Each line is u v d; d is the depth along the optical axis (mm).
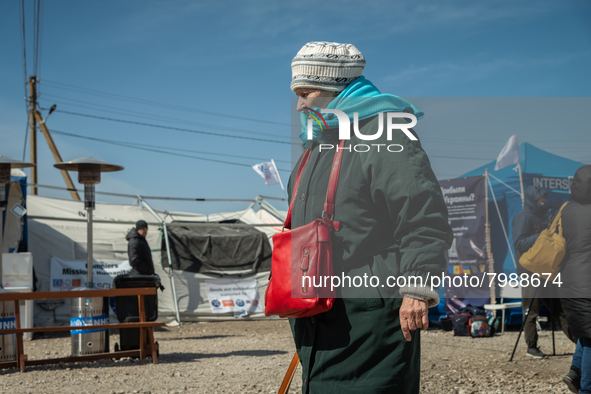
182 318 12477
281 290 1978
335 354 1929
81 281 11430
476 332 8930
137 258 9242
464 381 5172
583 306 3502
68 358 6500
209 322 12641
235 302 13008
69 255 11633
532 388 4879
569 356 6754
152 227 12812
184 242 12992
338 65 2094
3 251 10102
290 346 8391
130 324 6625
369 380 1870
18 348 6188
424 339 8695
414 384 1951
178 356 7355
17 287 9555
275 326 11773
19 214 9922
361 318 1905
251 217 15102
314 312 1958
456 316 9180
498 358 6605
